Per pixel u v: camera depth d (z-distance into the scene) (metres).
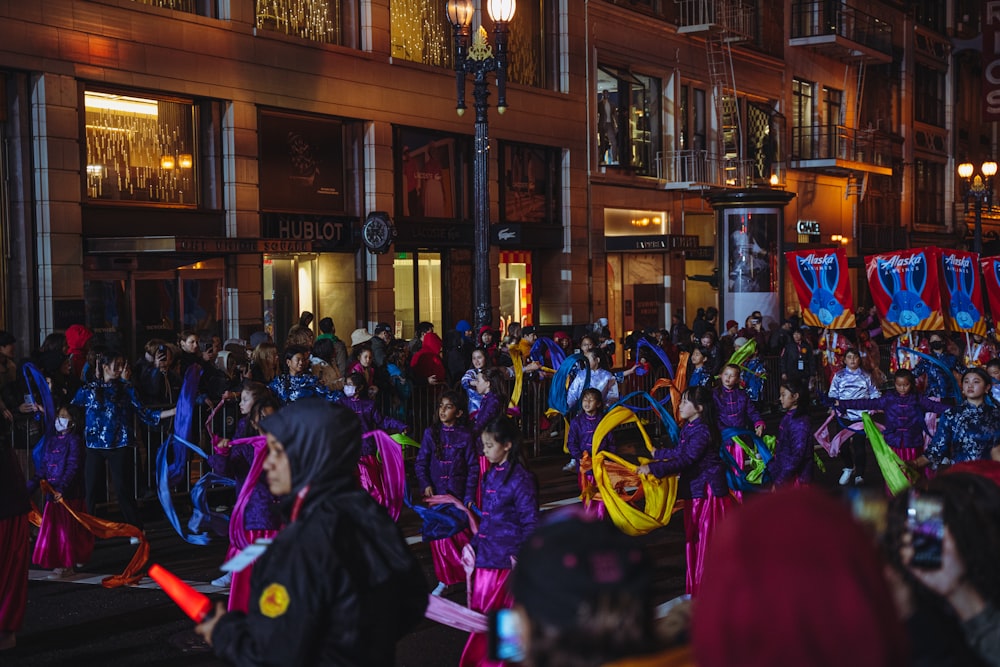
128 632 8.41
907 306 18.75
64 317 17.59
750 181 36.81
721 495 8.84
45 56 17.38
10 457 7.77
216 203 20.66
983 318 19.11
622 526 9.72
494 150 27.34
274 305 22.30
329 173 23.27
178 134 20.09
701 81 35.31
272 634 3.49
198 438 13.16
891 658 1.80
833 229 43.72
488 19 27.12
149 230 19.31
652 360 20.47
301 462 3.75
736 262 27.92
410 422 16.02
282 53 21.72
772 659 1.78
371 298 23.77
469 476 9.82
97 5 18.17
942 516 3.12
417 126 25.03
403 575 3.77
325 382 12.45
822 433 14.61
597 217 30.72
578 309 29.98
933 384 15.95
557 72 29.72
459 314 26.73
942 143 54.44
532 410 17.66
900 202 49.94
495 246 27.64
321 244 22.67
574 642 2.08
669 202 33.84
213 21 20.28
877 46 45.50
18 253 17.31
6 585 7.69
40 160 17.41
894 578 3.09
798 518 1.86
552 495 13.95
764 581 1.80
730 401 12.84
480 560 7.70
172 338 19.61
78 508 10.13
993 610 3.12
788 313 39.94
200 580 9.91
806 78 41.78
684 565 10.55
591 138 30.58
